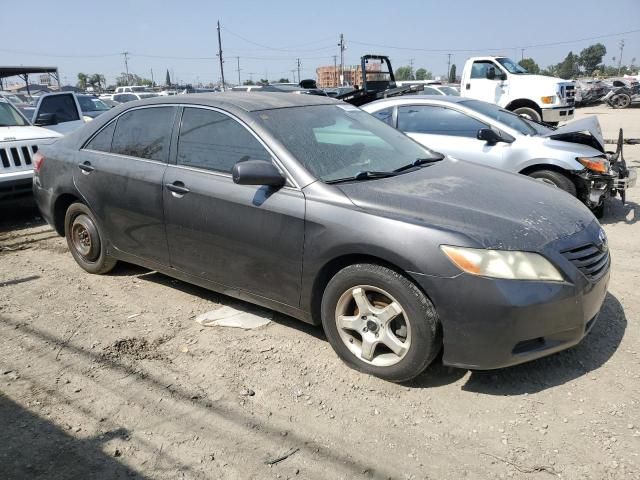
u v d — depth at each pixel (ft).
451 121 22.58
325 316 10.99
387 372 10.32
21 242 20.52
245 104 12.76
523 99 47.85
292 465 8.41
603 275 10.35
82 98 50.14
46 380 10.78
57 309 14.10
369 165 12.21
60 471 8.32
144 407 9.89
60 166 16.06
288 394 10.24
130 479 8.14
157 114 14.03
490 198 10.94
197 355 11.69
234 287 12.48
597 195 20.26
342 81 126.00
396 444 8.84
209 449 8.79
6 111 26.27
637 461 8.28
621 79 122.83
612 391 10.03
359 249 10.07
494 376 10.62
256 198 11.44
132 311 13.93
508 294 9.14
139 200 13.76
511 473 8.15
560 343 9.80
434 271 9.37
